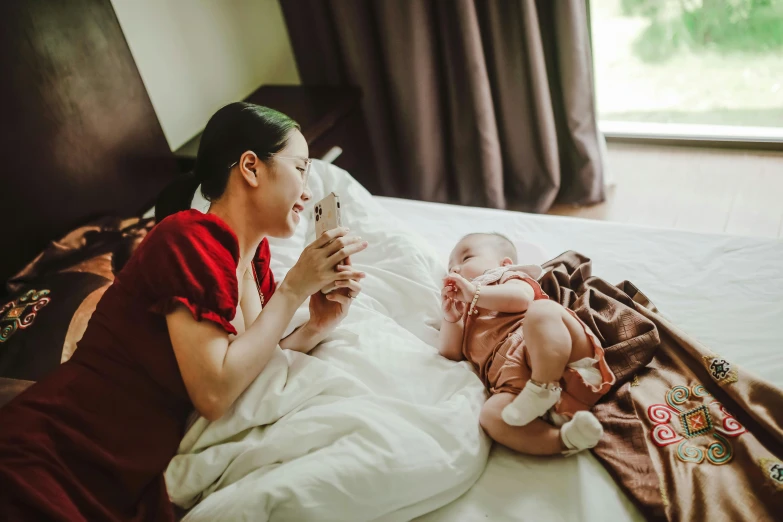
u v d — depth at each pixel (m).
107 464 0.92
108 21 1.66
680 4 2.46
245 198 1.01
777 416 1.00
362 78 2.34
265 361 1.01
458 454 1.03
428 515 1.03
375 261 1.50
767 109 2.57
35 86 1.48
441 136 2.42
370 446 0.98
